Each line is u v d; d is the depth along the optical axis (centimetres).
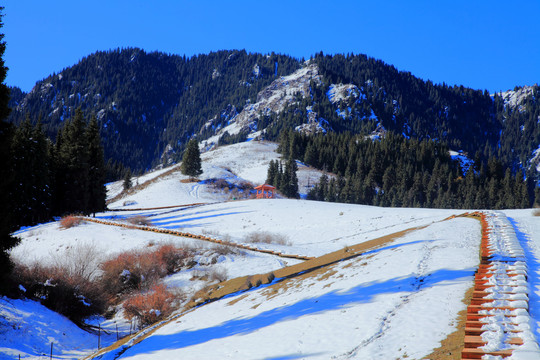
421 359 1064
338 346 1278
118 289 3256
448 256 1977
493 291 1398
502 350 1009
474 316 1218
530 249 2025
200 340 1786
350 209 6306
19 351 2041
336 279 2100
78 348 2305
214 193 10756
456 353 1047
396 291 1638
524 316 1180
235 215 6788
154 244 4269
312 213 6247
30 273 2859
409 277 1770
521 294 1326
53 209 6988
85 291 2891
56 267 3027
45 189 6556
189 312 2492
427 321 1290
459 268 1753
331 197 13612
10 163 2316
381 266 2058
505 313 1224
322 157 17612
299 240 4803
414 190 15738
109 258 3731
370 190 14975
